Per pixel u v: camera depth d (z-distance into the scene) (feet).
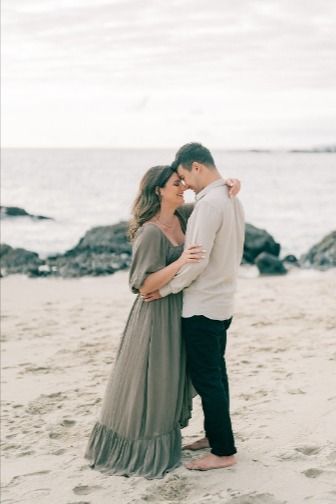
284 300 31.42
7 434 14.73
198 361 11.10
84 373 19.95
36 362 21.59
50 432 14.57
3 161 356.18
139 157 440.45
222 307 11.09
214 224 10.67
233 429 13.25
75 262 55.62
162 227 11.46
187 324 11.10
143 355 11.25
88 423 15.15
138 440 11.36
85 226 95.55
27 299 35.76
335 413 13.64
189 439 13.24
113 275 52.80
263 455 11.64
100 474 11.47
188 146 11.18
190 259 10.63
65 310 31.68
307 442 12.14
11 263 55.11
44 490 11.19
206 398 11.09
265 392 15.90
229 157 356.18
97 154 478.18
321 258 56.29
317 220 101.55
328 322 24.98
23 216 96.68
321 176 211.82
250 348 21.29
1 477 12.09
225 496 10.14
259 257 53.01
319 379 16.65
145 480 10.93
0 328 27.40
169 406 11.26
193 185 11.20
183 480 10.81
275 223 99.25
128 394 11.43
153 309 11.25
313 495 10.00
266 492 10.18
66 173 246.68
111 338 24.94
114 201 138.00
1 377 19.89
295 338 22.44
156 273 10.94
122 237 60.80
